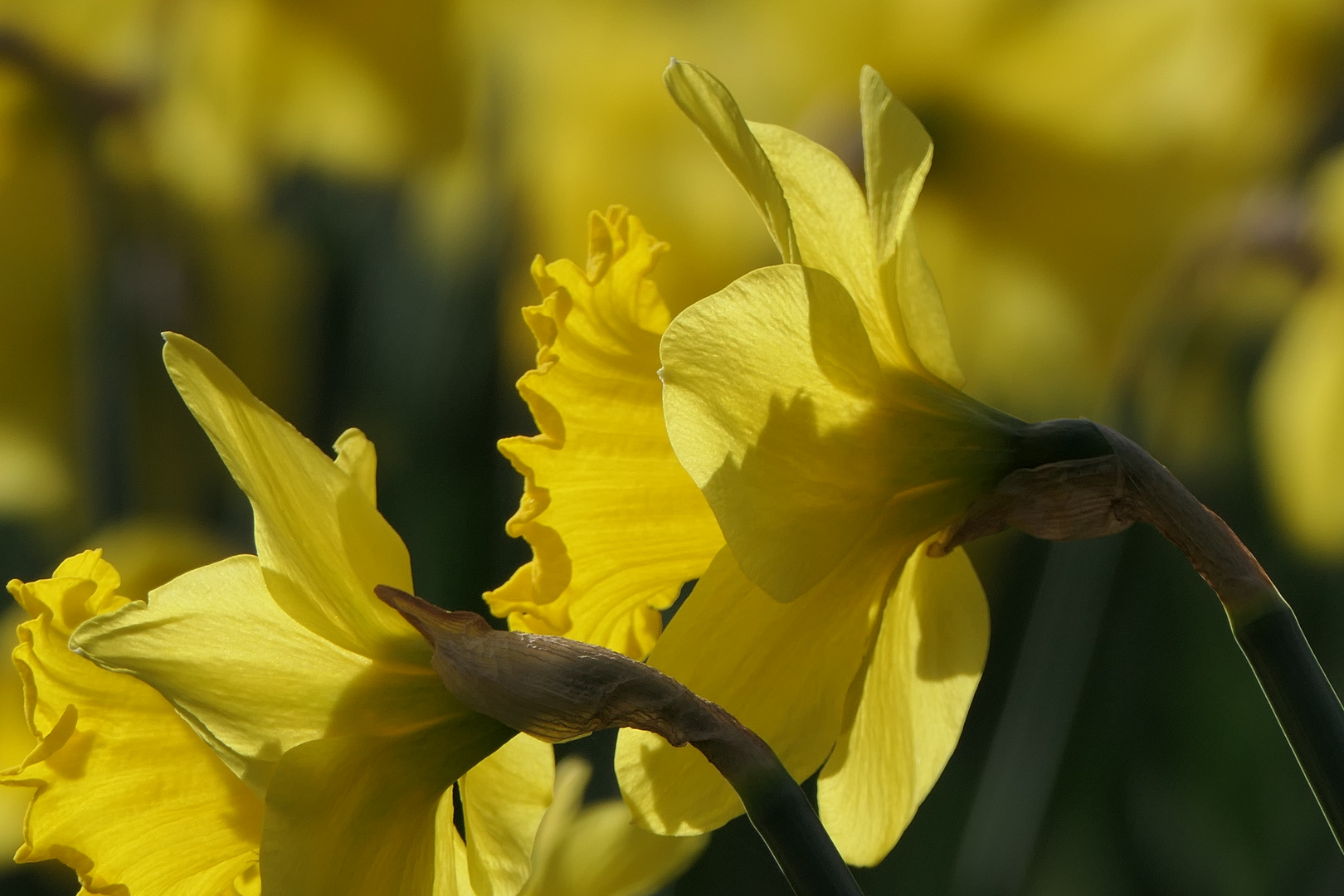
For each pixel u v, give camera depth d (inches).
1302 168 32.3
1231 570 21.7
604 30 33.6
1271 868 34.3
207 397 21.1
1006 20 31.9
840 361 21.6
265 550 21.2
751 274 21.3
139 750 21.5
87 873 21.4
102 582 21.6
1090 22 31.9
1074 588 31.9
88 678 21.5
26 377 34.3
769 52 32.8
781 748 21.9
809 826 21.0
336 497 21.5
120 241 34.9
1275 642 21.5
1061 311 32.8
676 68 21.5
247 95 34.6
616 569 22.0
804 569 21.5
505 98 34.7
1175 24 31.9
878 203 21.9
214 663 21.2
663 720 21.1
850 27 32.1
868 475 21.8
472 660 21.2
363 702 21.3
